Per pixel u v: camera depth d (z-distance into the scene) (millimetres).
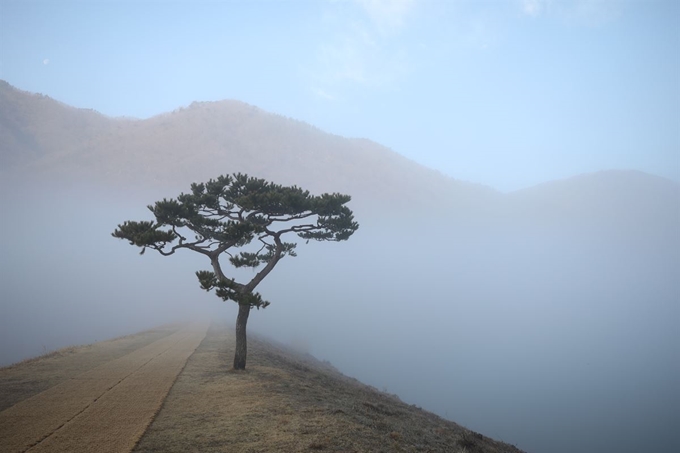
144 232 15414
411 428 13820
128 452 8641
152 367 17938
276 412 11680
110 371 16875
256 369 18219
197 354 22422
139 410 11445
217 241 18141
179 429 10195
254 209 17438
